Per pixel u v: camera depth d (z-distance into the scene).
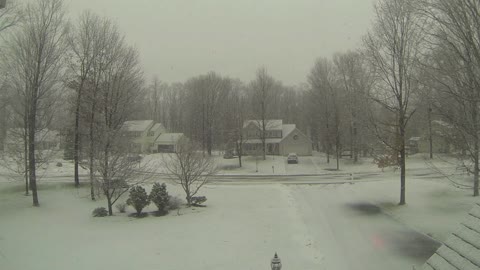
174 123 89.50
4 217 19.61
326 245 14.39
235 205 21.97
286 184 30.19
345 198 24.03
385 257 13.18
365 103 30.28
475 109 10.14
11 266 12.23
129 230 16.62
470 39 8.87
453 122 11.05
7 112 28.42
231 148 55.50
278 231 15.95
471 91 9.64
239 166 47.06
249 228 16.50
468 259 5.40
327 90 52.47
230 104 67.00
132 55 33.03
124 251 13.55
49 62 23.34
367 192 25.83
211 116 62.16
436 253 6.27
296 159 49.72
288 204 21.86
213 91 64.06
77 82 27.23
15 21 19.20
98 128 23.42
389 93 22.08
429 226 17.03
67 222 18.64
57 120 31.31
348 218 18.84
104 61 27.14
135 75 32.41
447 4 9.35
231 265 12.03
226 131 56.06
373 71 22.78
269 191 26.64
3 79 22.92
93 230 16.78
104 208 20.30
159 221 18.25
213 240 14.75
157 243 14.46
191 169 22.66
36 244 14.63
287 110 91.31
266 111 56.91
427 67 11.64
